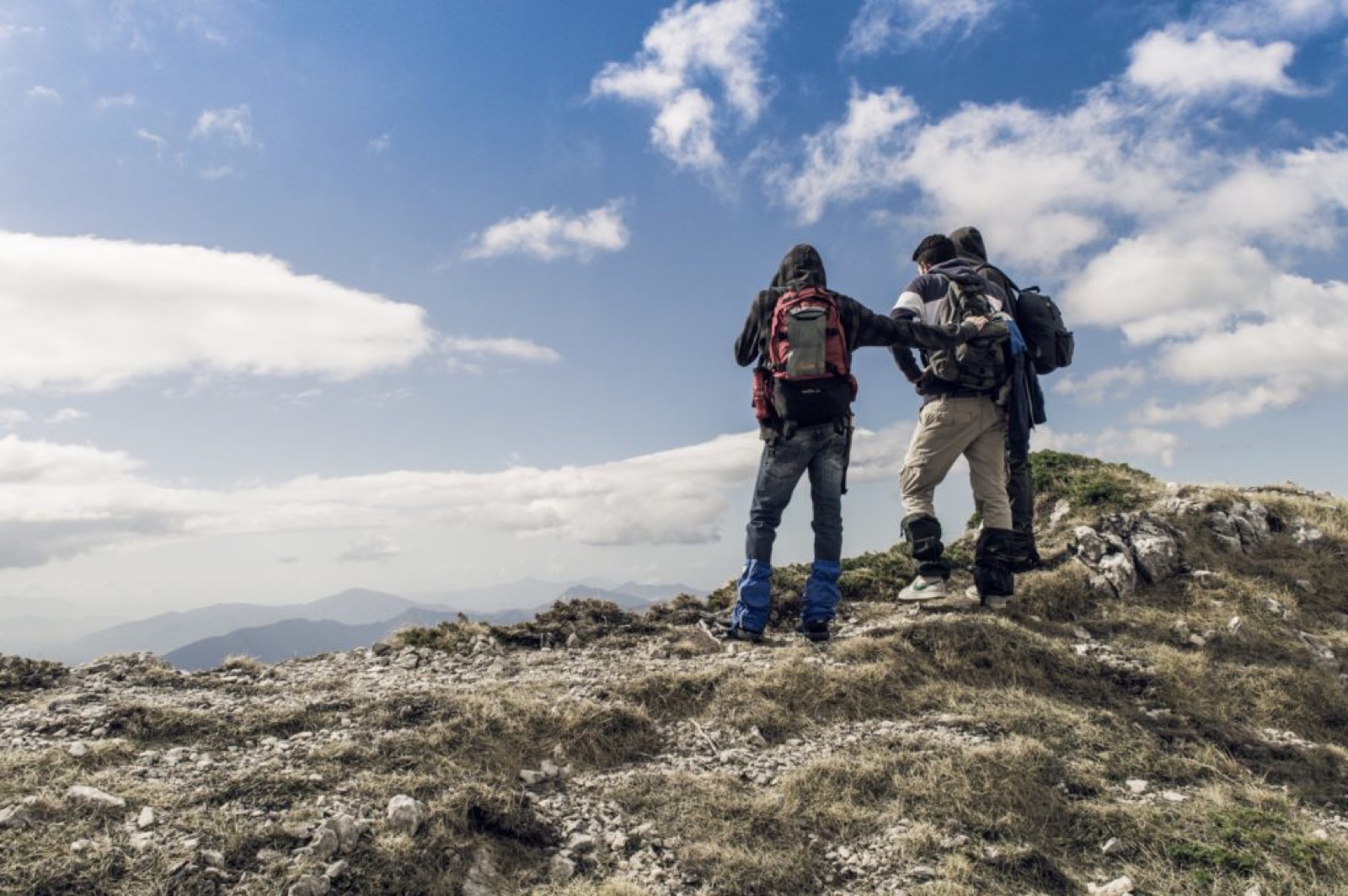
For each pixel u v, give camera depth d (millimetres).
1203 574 8633
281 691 6312
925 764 5426
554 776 5281
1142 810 5199
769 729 6008
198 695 6207
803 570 9234
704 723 6059
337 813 4328
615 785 5219
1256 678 7145
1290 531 9602
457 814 4516
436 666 7090
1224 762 5953
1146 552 8781
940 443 7867
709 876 4438
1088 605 8305
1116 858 4816
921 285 7750
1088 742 5969
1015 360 7656
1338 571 9008
